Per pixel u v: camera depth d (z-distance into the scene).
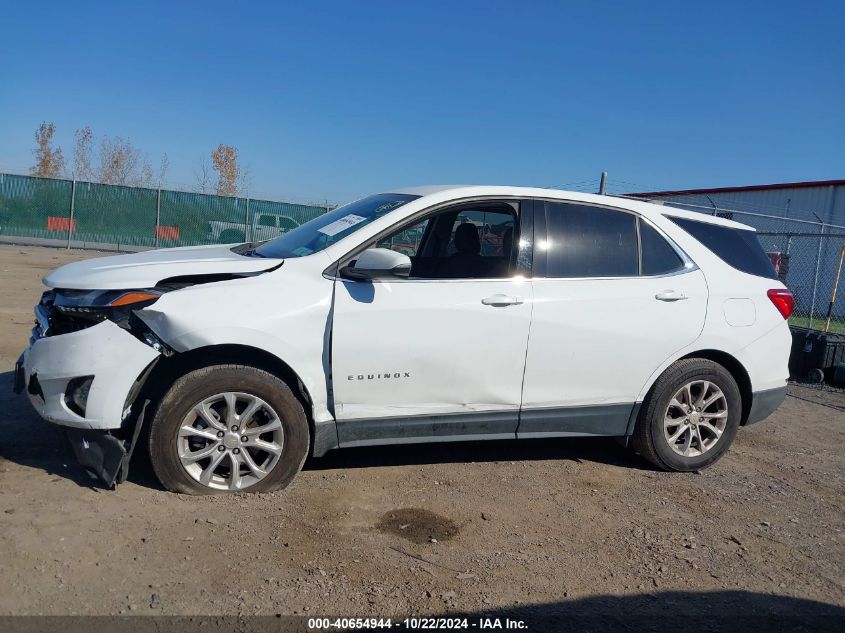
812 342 9.56
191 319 4.02
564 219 4.96
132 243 21.80
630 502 4.72
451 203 4.74
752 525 4.51
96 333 4.02
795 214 21.72
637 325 4.96
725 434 5.35
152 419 4.09
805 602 3.64
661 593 3.61
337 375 4.34
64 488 4.16
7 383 6.15
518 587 3.56
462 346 4.55
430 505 4.42
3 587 3.19
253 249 5.26
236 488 4.26
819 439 6.66
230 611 3.16
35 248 20.48
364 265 4.24
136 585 3.30
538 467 5.24
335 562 3.64
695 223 5.44
